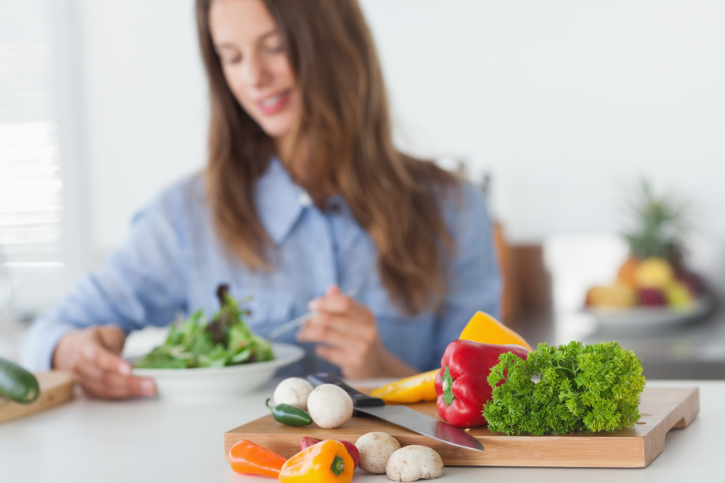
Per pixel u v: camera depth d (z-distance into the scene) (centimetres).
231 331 118
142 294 161
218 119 158
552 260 255
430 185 166
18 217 294
